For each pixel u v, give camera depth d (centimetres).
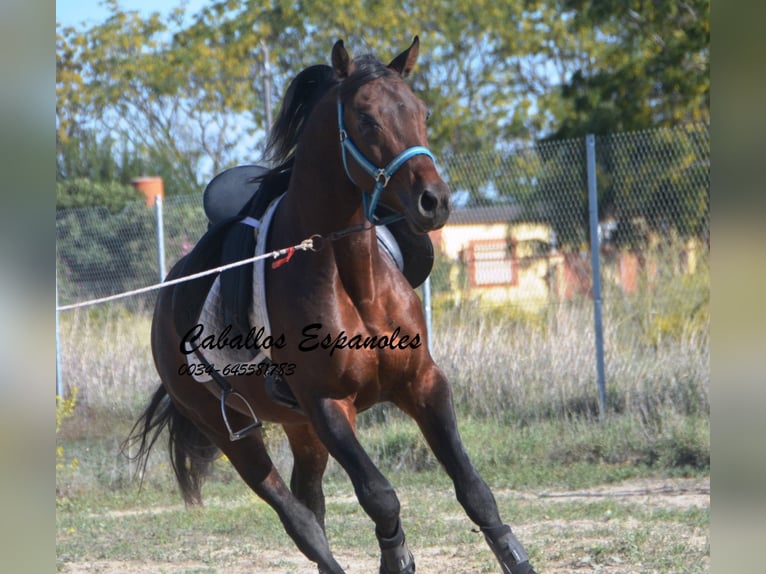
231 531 950
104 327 1473
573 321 1312
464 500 541
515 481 1078
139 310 1520
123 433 1298
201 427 730
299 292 567
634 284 1366
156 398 791
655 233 1355
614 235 1377
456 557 802
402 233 660
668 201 1332
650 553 756
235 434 653
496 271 1416
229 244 660
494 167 1405
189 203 1542
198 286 680
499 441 1190
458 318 1374
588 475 1078
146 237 1548
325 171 565
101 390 1354
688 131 1309
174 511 1055
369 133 525
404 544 551
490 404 1273
